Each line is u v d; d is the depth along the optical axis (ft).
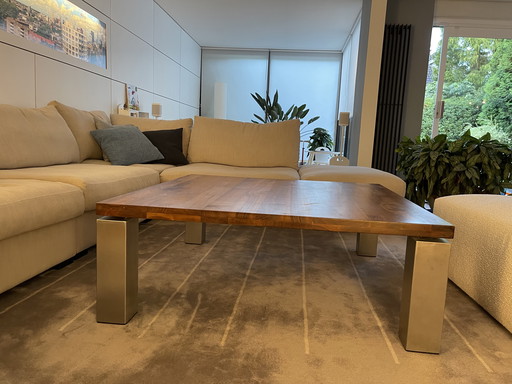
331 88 25.00
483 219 4.79
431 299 3.55
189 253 6.59
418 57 15.60
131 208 3.71
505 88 15.71
